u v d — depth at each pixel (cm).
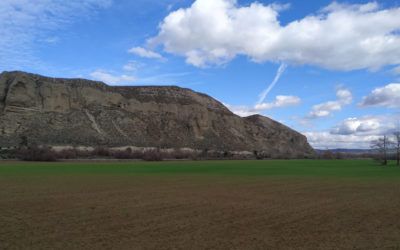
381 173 6838
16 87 14538
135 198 3291
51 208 2736
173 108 18375
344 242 1783
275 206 2872
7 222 2212
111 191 3806
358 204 2994
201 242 1762
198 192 3756
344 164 10838
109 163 9662
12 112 13875
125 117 16250
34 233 1923
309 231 2014
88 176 5709
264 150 19125
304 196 3478
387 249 1666
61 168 7500
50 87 15312
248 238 1847
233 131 19688
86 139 13400
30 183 4569
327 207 2831
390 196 3497
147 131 16212
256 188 4169
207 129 18375
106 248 1647
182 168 8012
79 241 1764
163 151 13788
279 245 1722
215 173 6606
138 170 7206
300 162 12169
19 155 10594
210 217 2395
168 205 2889
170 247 1672
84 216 2416
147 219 2320
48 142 12412
